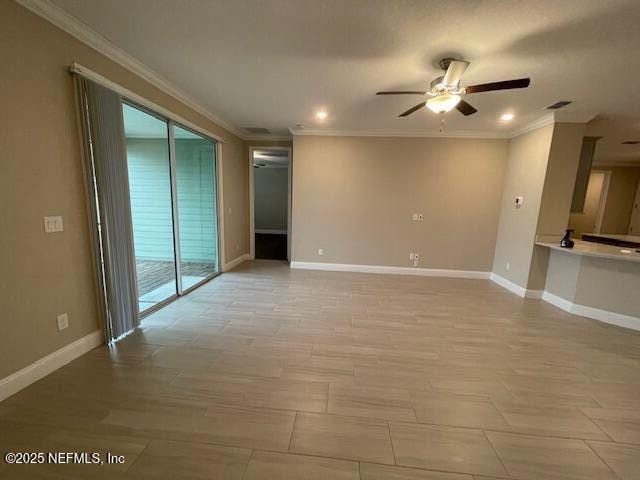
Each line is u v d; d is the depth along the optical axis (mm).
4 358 1806
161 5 1846
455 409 1896
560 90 2943
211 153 4707
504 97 3162
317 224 5348
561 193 3926
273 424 1717
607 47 2137
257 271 5242
